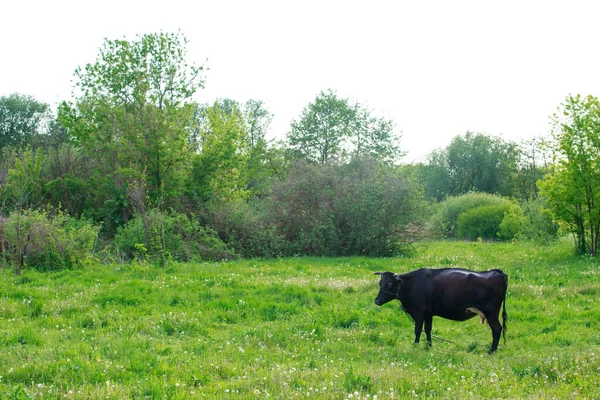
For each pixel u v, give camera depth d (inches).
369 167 1206.9
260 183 1911.9
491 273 458.6
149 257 875.4
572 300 633.6
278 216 1151.0
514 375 359.6
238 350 411.5
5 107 2551.7
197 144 1338.6
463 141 3097.9
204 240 1040.8
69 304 552.1
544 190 1082.7
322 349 431.2
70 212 1205.1
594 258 983.6
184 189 1187.9
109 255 887.7
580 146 1032.8
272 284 671.8
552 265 924.0
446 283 466.6
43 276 740.7
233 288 652.7
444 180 3105.3
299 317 540.7
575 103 1047.0
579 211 1051.9
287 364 376.2
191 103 1270.9
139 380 326.3
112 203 1131.3
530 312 579.5
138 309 550.0
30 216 869.8
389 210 1131.9
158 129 1173.1
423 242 1275.8
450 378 350.9
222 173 1326.3
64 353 381.1
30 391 303.0
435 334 512.7
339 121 2052.2
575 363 372.8
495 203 2202.3
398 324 538.0
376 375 345.7
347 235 1136.8
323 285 679.7
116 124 1198.3
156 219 967.0
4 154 1477.6
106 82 1259.8
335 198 1142.3
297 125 2094.0
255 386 318.0
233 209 1151.6
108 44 1266.0
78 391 299.1
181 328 481.4
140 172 1157.7
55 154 1328.7
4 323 487.2
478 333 514.3
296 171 1192.8
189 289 638.5
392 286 478.6
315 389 312.3
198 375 338.6
